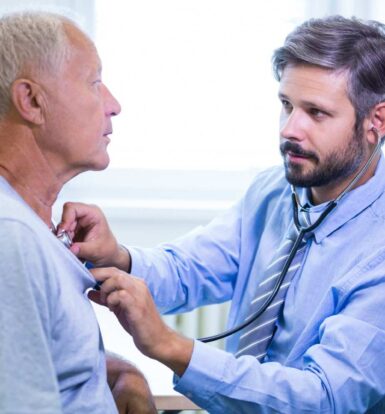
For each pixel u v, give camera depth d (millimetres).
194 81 2768
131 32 2717
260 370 1563
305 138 1632
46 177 1375
